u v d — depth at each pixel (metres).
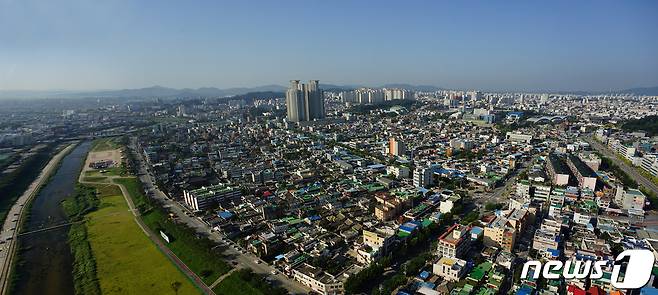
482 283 187.00
